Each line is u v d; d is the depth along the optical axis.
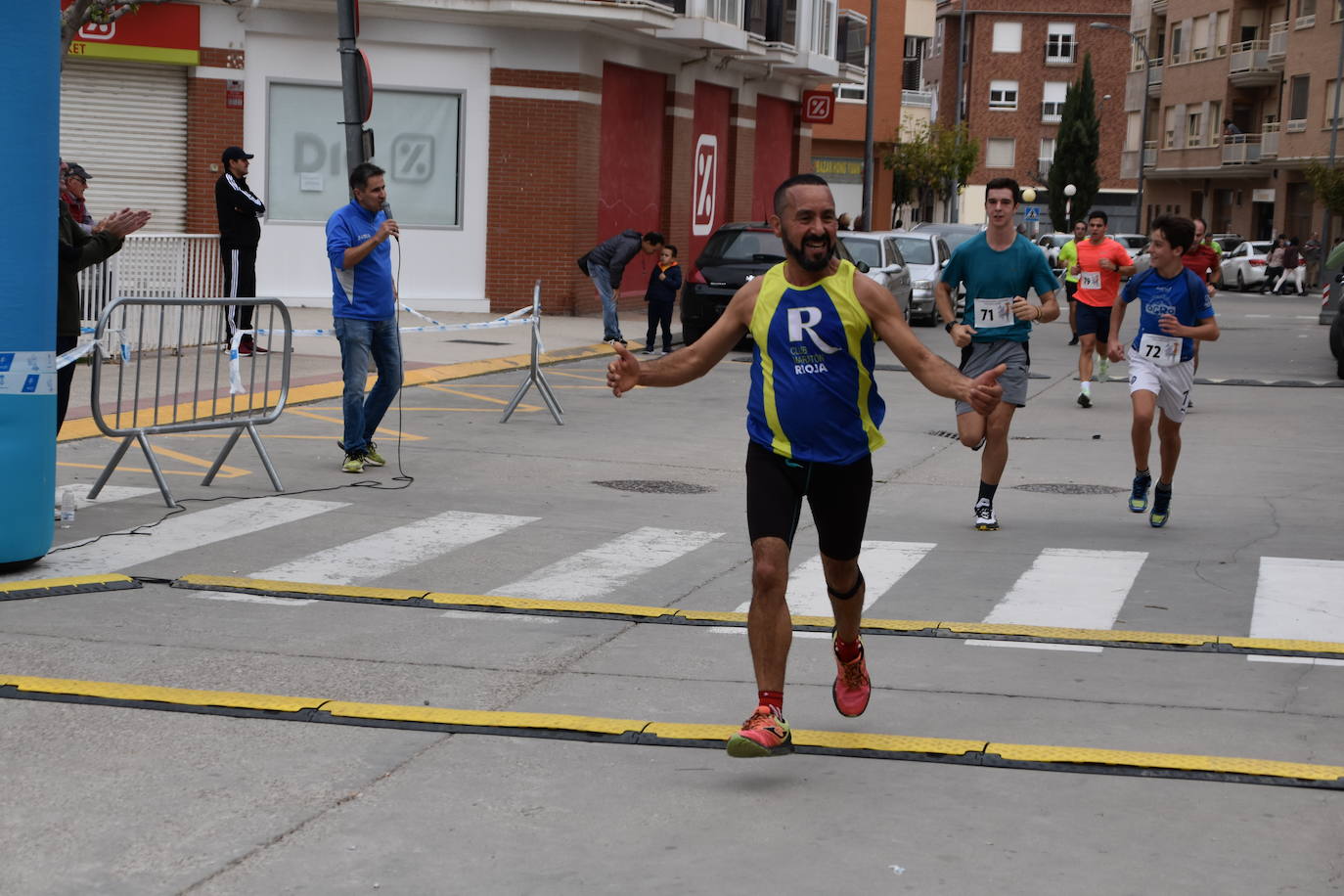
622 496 10.97
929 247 30.28
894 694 6.26
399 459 11.66
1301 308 43.19
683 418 15.59
